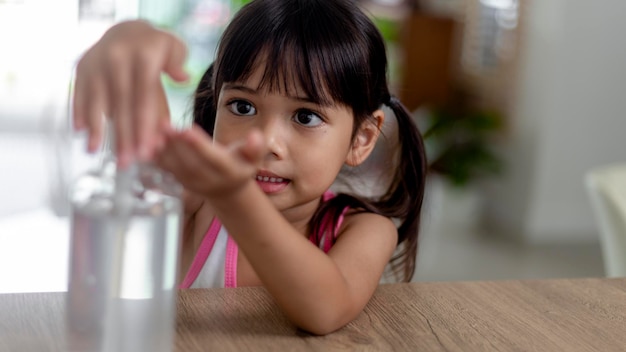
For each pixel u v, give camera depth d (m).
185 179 0.62
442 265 3.29
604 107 3.82
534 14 3.89
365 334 0.76
